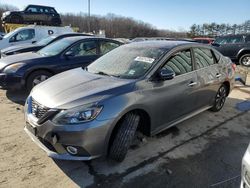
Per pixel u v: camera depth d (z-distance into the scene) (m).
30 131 3.36
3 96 6.38
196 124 4.83
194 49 4.59
